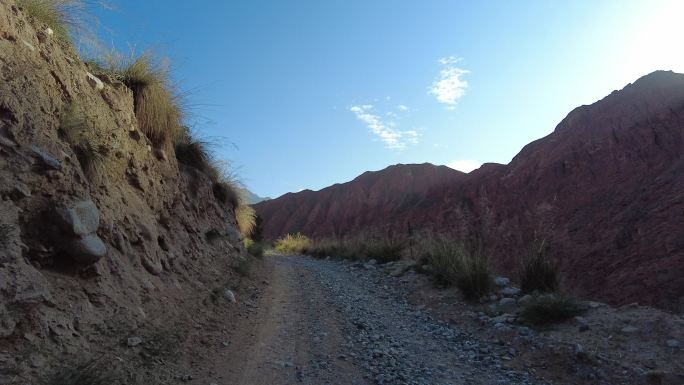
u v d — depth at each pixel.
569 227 44.03
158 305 6.09
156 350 5.06
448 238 13.59
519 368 6.31
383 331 7.89
